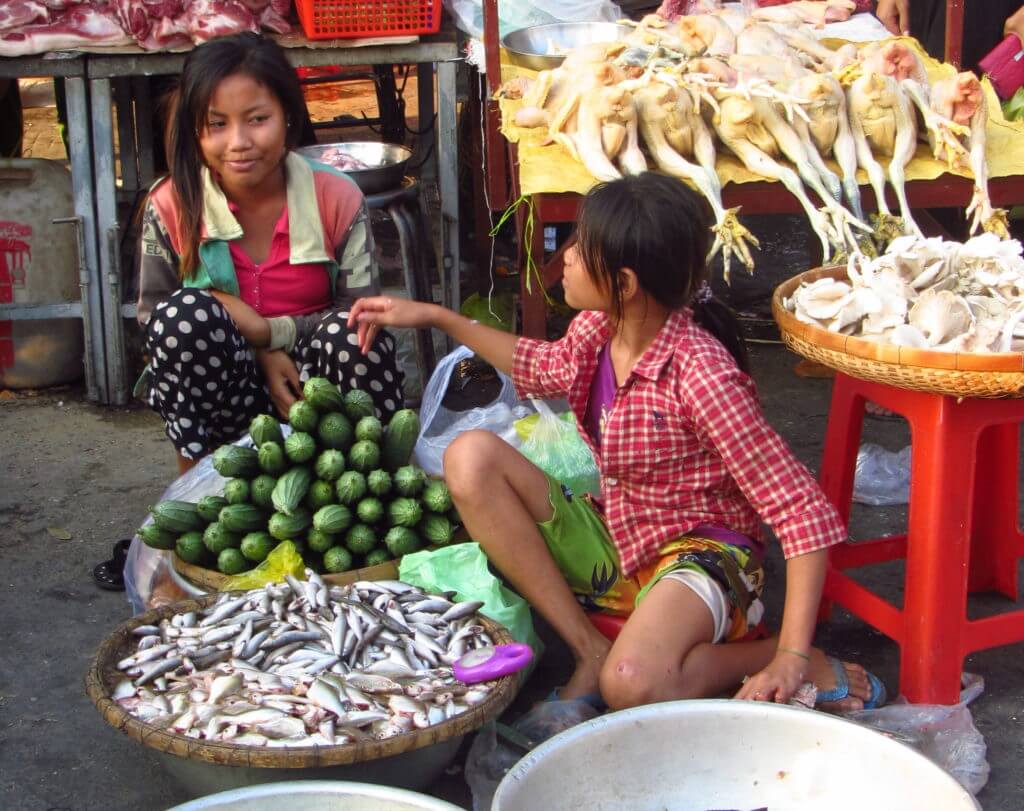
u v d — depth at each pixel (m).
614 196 2.17
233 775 1.94
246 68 2.66
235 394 2.83
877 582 2.94
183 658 2.14
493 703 2.02
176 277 2.96
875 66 3.43
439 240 4.65
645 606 2.23
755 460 2.20
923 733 2.24
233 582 2.44
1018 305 2.39
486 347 2.60
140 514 3.30
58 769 2.28
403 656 2.18
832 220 3.22
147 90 4.92
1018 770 2.26
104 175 3.85
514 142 3.41
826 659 2.35
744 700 1.96
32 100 7.77
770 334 4.57
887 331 2.36
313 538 2.50
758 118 3.23
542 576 2.43
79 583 2.94
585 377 2.44
